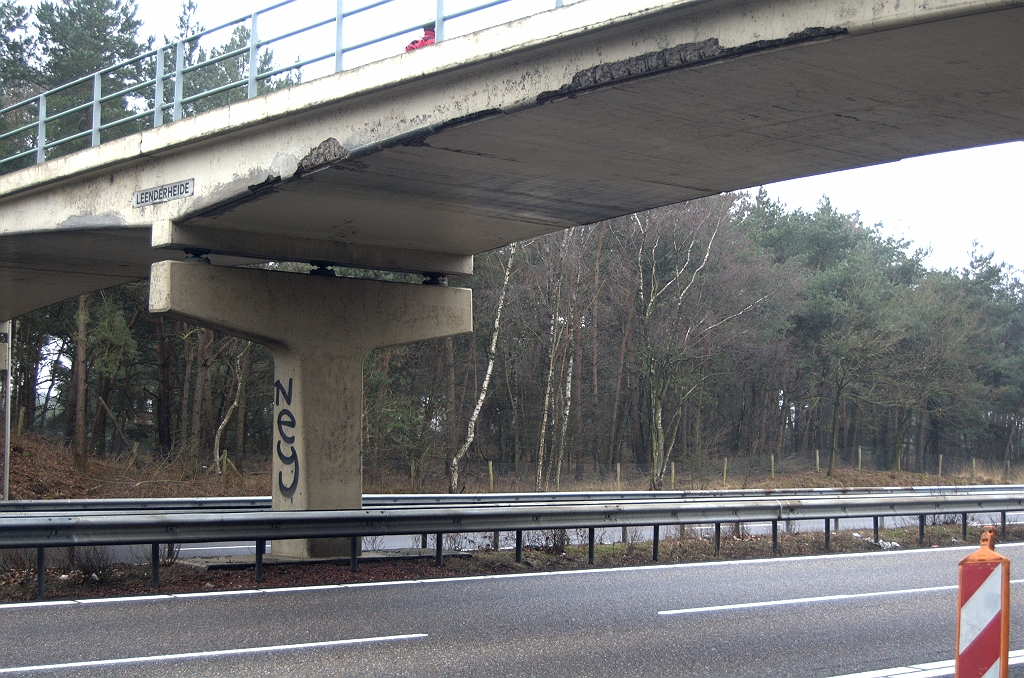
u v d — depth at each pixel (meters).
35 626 8.98
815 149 10.86
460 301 16.78
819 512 16.25
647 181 12.30
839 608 10.89
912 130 10.10
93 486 30.80
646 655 8.39
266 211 13.51
